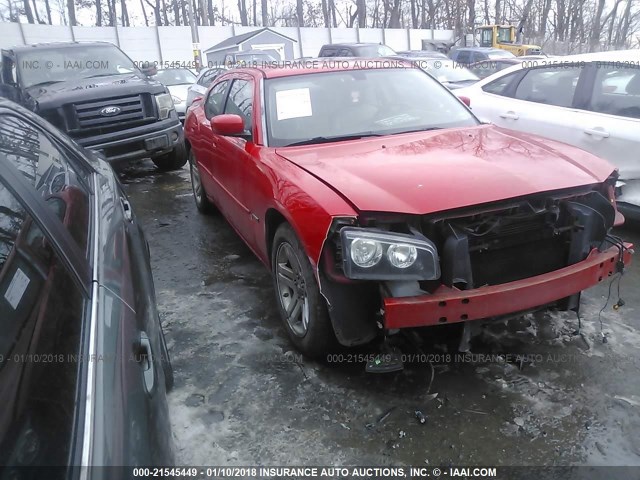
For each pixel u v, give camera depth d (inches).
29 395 49.9
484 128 154.3
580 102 210.5
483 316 102.1
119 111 290.7
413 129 151.7
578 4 1712.6
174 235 220.8
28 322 57.0
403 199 103.6
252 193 144.6
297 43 1278.3
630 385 114.2
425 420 106.4
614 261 117.6
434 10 1777.8
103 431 53.5
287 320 131.7
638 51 213.2
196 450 101.1
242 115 166.7
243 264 186.9
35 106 277.4
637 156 186.4
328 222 102.3
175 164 340.2
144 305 87.5
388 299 99.3
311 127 149.4
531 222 111.8
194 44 890.1
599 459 96.3
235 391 117.2
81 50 340.8
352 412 109.6
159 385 76.0
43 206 75.8
